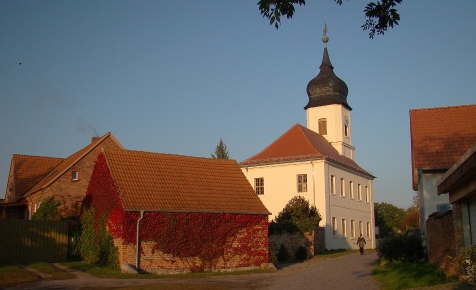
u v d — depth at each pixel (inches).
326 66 2161.7
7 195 1836.9
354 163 2132.1
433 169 967.6
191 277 927.7
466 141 1013.2
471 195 577.3
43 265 966.4
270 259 1172.5
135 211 974.4
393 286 654.5
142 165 1107.9
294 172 1776.6
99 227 1066.7
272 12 423.8
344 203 1878.7
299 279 849.5
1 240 1049.5
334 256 1413.6
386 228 2741.1
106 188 1056.2
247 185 1224.2
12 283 761.0
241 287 746.8
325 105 2110.0
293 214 1476.4
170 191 1067.9
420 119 1116.5
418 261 902.4
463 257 551.5
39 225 1101.1
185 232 1029.8
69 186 1491.1
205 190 1129.4
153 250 984.3
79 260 1137.4
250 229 1132.5
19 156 1798.7
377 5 432.8
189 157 1219.2
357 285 724.7
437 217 741.9
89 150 1551.4
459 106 1124.5
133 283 789.9
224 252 1079.0
